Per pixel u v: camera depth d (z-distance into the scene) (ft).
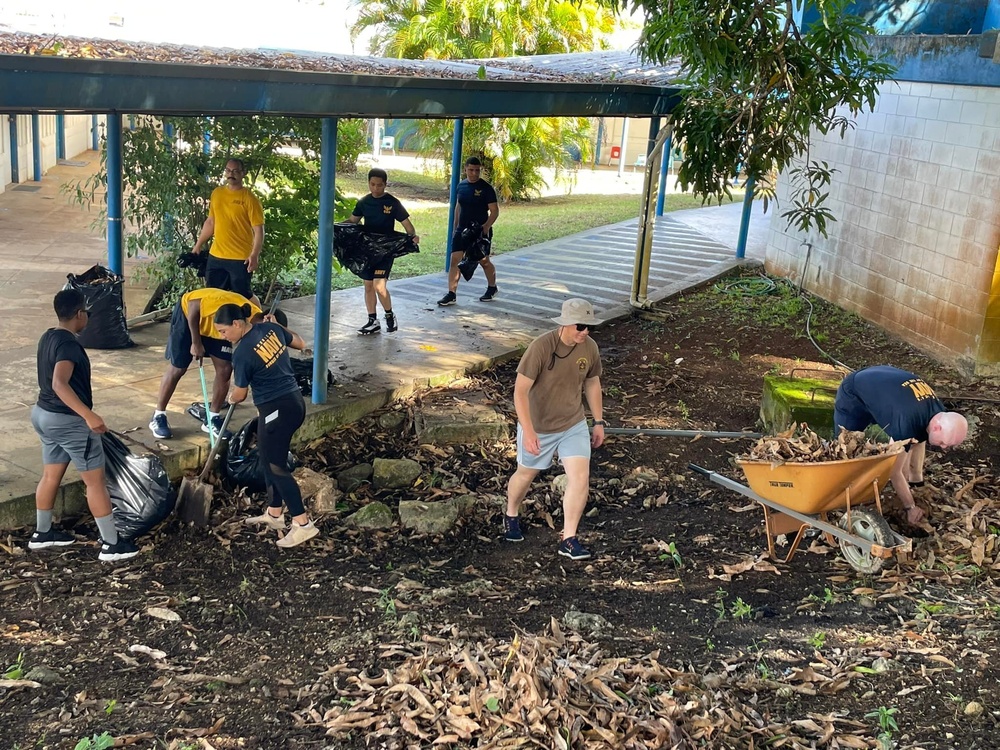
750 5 27.86
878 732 13.50
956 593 17.83
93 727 13.78
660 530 21.86
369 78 22.50
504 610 17.98
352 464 25.21
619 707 13.92
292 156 38.58
